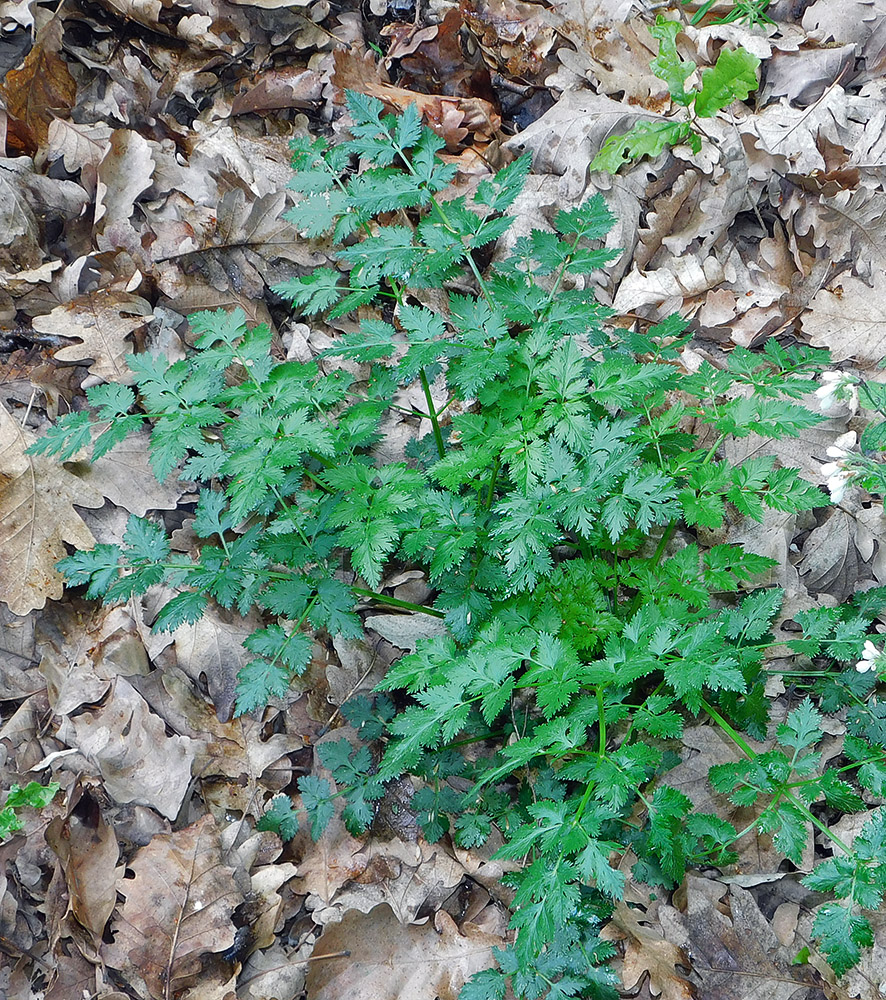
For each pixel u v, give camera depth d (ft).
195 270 3.54
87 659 3.27
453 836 3.25
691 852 3.10
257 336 3.10
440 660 2.99
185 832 3.17
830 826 3.27
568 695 2.90
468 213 3.12
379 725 3.25
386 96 3.76
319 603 3.13
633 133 3.69
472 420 3.08
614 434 3.00
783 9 3.91
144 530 3.12
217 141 3.67
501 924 3.20
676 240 3.69
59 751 3.21
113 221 3.52
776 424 3.10
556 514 3.02
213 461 3.06
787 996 3.11
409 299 3.61
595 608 3.13
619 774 2.88
